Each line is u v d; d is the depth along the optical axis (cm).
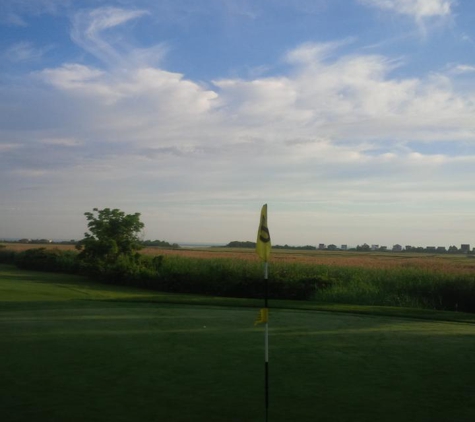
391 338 1028
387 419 551
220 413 561
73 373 716
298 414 562
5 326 1112
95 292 2466
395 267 2764
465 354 876
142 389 645
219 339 983
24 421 528
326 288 2305
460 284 2134
